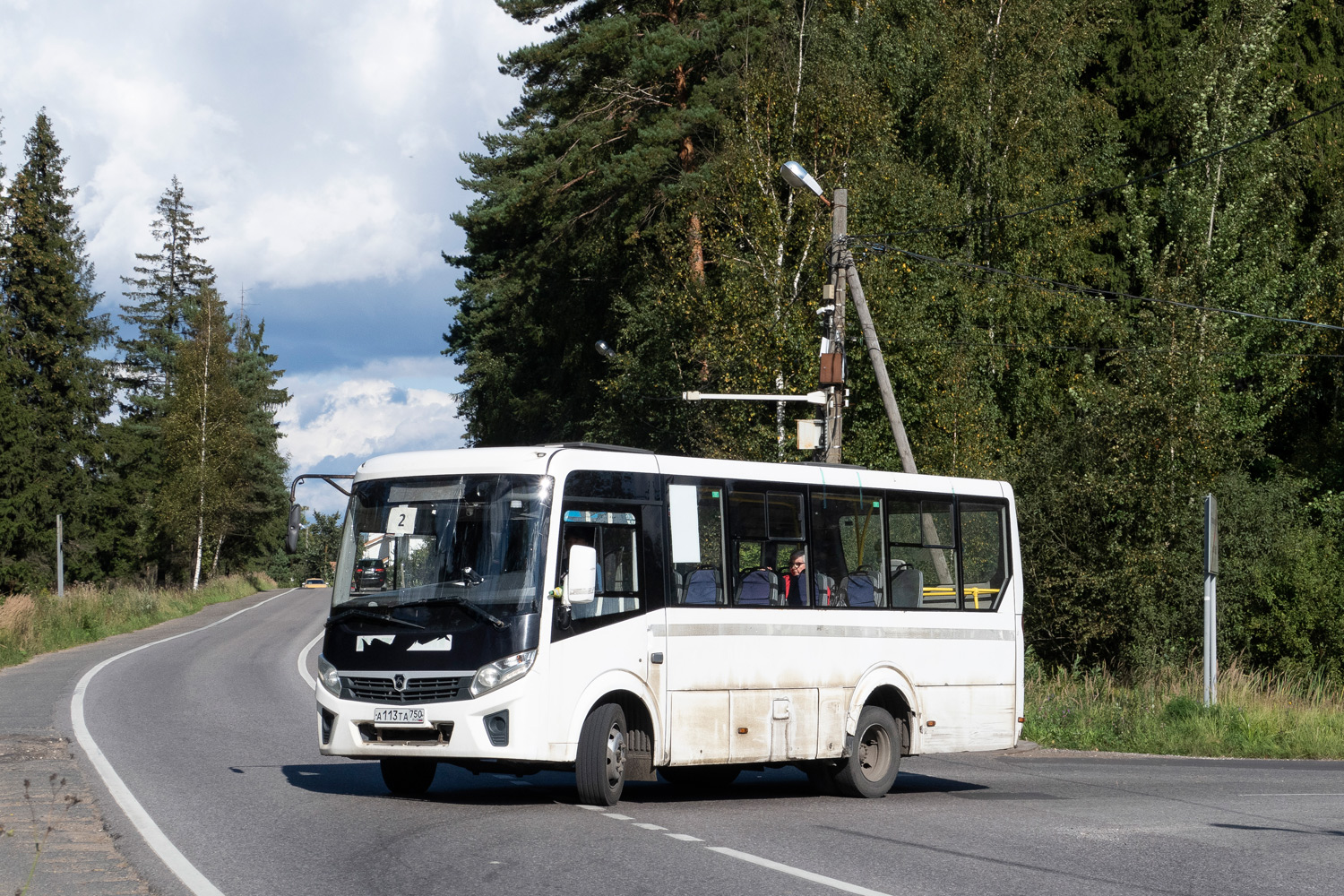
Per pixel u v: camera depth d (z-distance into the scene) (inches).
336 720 433.1
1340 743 808.3
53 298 2861.7
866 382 1228.5
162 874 310.2
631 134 1475.1
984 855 366.3
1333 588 1232.8
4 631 1220.5
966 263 1418.6
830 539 521.0
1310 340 1526.8
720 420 1251.8
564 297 1784.0
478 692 418.3
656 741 453.1
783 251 1269.7
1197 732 823.1
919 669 541.6
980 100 1525.6
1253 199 1535.4
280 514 4040.4
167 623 1868.8
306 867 321.7
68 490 2773.1
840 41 1519.4
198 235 3914.9
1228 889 323.9
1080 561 1224.2
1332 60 1717.5
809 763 525.7
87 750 553.0
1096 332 1510.8
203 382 3127.5
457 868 322.7
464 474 446.9
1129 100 1727.4
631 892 297.1
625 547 455.5
